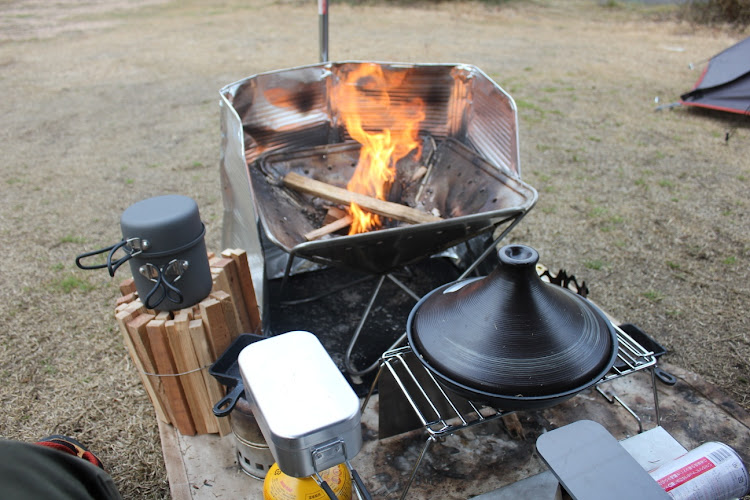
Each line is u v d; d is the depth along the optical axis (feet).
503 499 4.75
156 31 29.66
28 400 6.47
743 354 6.89
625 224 10.32
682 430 5.50
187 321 4.95
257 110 7.40
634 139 14.64
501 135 6.98
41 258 9.48
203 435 5.62
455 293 4.55
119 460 5.69
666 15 32.30
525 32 29.12
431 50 24.38
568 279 6.30
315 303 7.48
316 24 30.48
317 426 3.44
